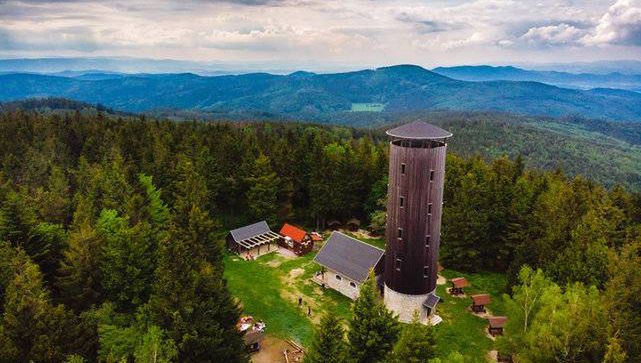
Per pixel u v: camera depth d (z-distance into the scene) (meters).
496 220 65.38
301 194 87.62
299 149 88.69
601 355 28.19
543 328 30.44
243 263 66.31
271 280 60.78
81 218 53.44
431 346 31.72
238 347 37.66
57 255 50.28
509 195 67.50
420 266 47.41
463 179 71.06
